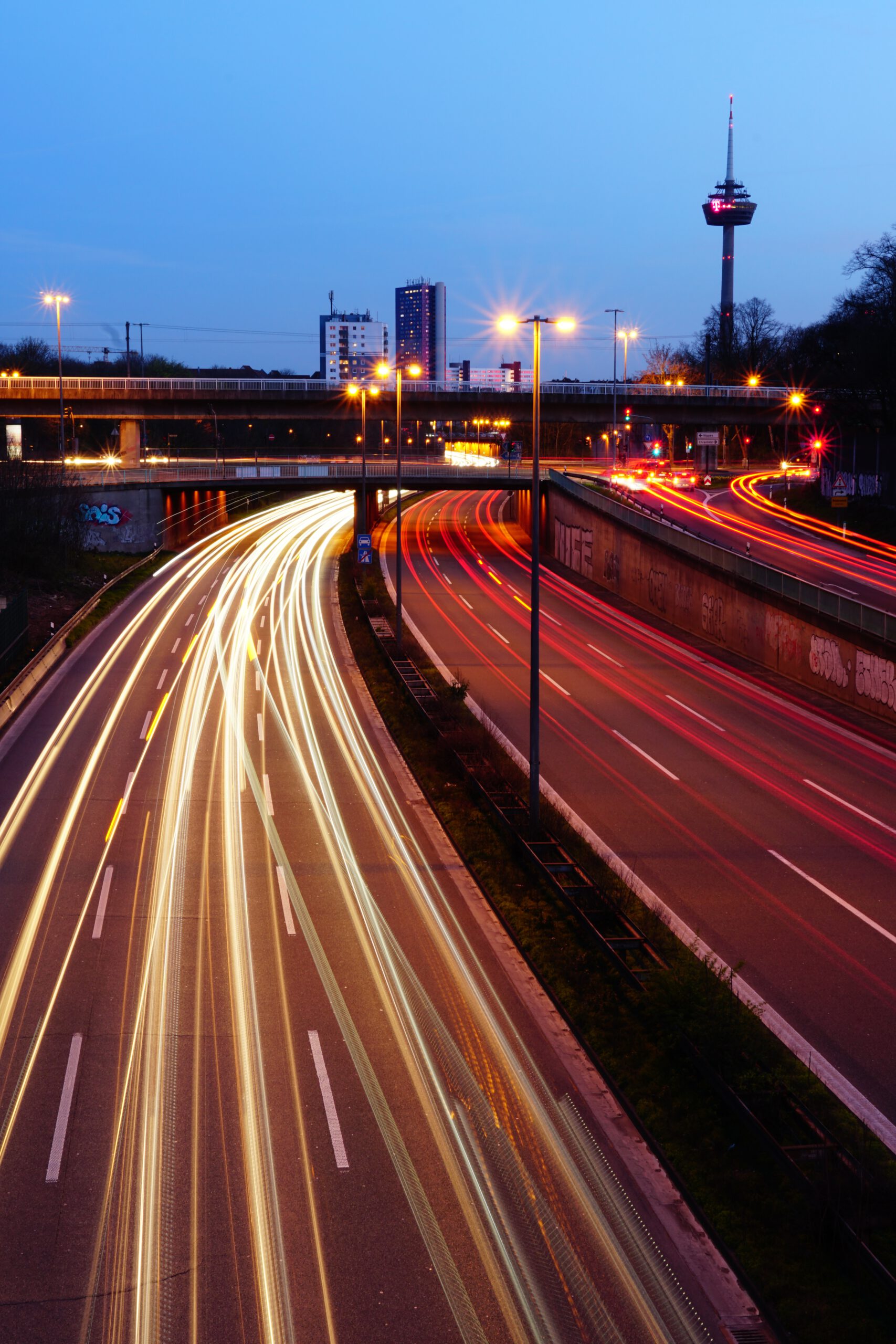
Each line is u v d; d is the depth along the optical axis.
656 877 24.98
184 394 94.94
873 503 91.62
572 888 22.86
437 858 25.98
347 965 20.12
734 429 177.38
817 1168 13.84
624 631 58.59
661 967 18.98
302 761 34.34
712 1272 12.44
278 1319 11.51
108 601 62.84
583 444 173.75
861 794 31.45
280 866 25.27
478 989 19.31
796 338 172.75
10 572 63.94
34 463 76.19
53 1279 11.95
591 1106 15.72
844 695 42.62
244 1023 17.89
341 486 90.19
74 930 21.42
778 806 30.28
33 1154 14.18
